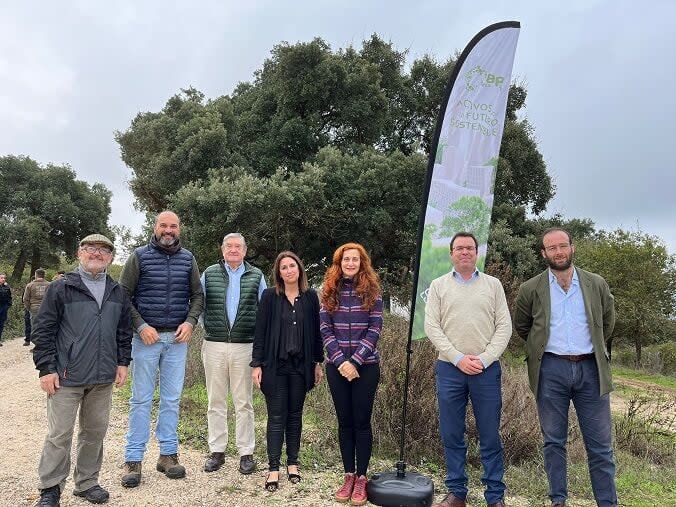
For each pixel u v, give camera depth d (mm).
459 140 4691
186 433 6051
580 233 31547
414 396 5773
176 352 4652
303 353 4504
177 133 18594
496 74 4746
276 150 19453
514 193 22906
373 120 20094
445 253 4676
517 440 5777
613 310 4113
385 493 4062
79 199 38531
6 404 7453
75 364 3832
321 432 6113
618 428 7348
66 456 3846
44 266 37281
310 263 18734
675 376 20219
